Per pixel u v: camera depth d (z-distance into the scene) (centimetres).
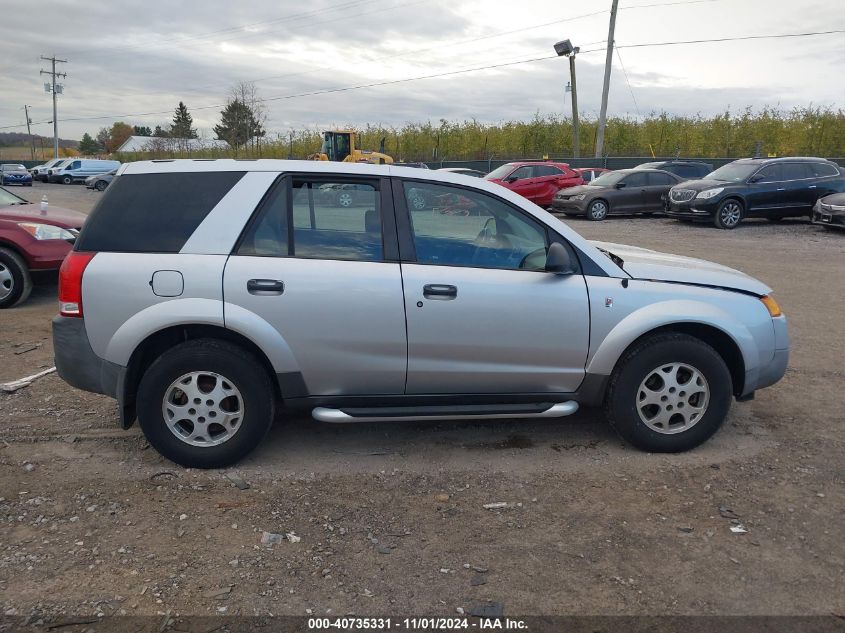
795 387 560
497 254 415
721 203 1744
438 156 4788
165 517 352
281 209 399
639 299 419
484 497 379
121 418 400
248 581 301
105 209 400
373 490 385
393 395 413
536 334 409
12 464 408
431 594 295
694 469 414
